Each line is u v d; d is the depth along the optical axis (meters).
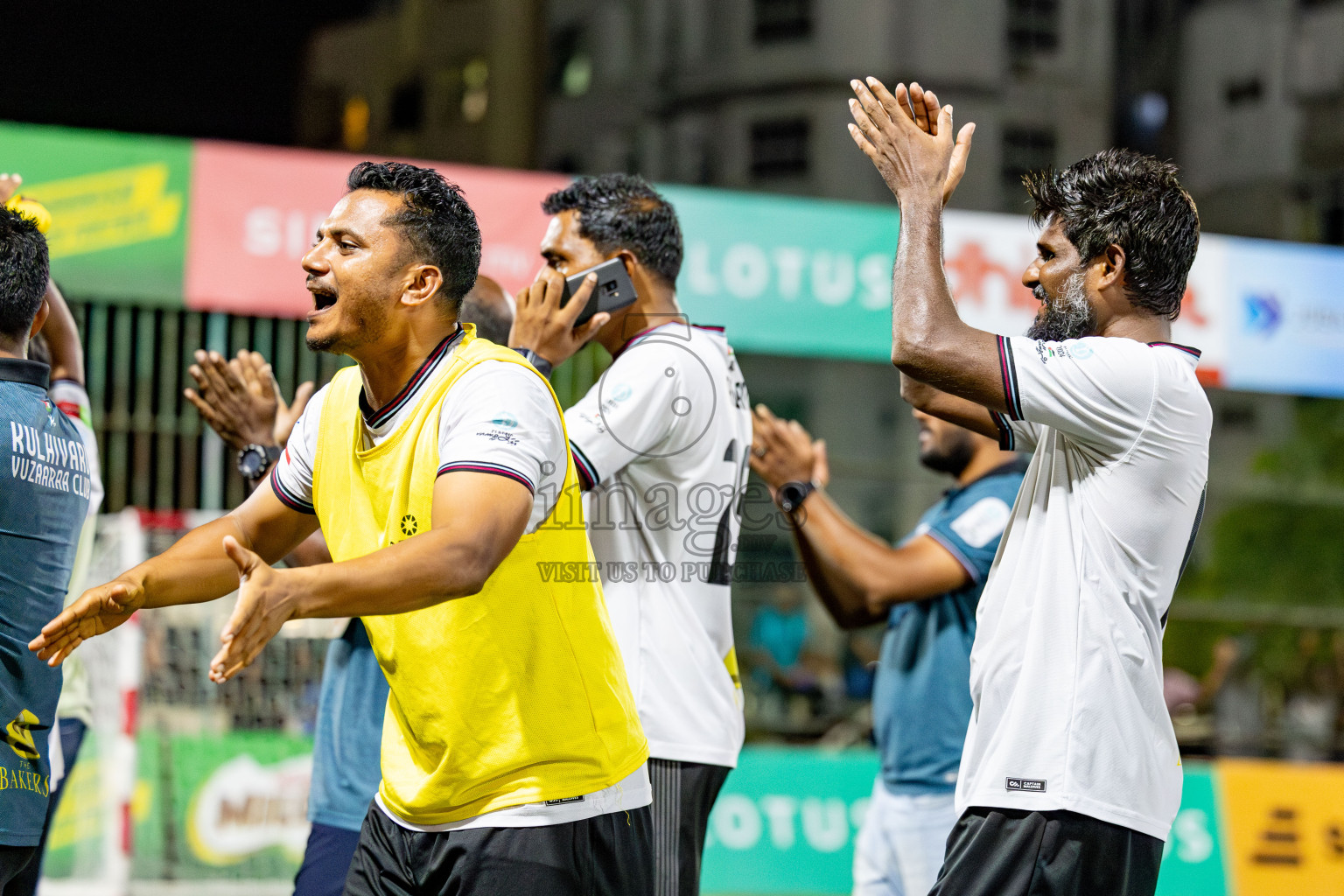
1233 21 18.61
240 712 7.62
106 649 7.32
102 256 7.44
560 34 18.45
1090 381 2.85
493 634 2.72
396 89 17.39
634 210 3.82
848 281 8.47
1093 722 2.81
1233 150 18.62
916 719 4.68
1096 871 2.79
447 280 2.76
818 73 18.38
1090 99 18.45
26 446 3.30
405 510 2.70
